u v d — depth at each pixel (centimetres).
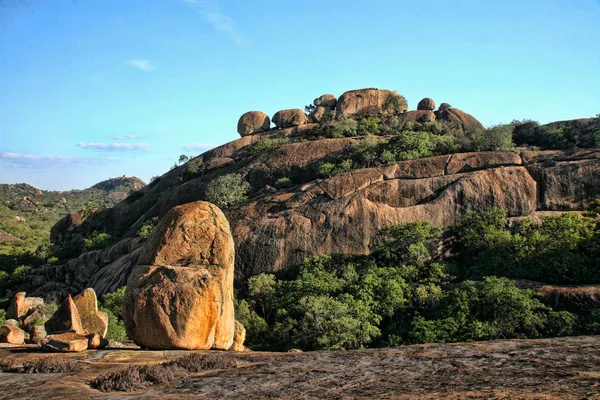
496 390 820
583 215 3816
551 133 5519
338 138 6197
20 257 7906
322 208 4431
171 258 1653
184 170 7469
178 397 966
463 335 2578
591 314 2569
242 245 4403
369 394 879
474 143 5238
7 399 1027
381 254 3941
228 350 1653
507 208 4234
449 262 3872
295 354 1323
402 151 5288
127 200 8431
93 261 6022
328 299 3092
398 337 2775
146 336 1561
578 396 743
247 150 6906
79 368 1298
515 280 3192
